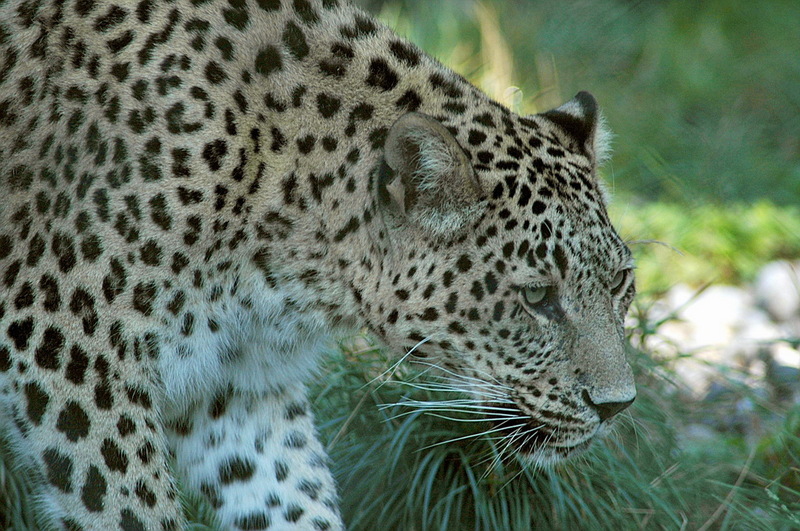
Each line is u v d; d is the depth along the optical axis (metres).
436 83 8.73
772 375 12.84
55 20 8.30
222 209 8.16
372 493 9.98
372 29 8.80
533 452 9.08
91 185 7.95
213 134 8.09
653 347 12.49
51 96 8.16
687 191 17.12
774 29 23.97
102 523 8.08
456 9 20.42
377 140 8.46
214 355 8.58
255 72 8.30
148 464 8.17
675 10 24.28
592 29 21.81
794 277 14.70
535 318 8.46
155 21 8.23
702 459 11.26
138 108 8.05
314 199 8.38
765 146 20.00
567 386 8.60
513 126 8.66
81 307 7.91
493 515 9.66
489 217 8.24
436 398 10.16
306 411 9.58
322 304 8.72
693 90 21.39
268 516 9.48
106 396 8.00
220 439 9.41
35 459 8.08
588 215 8.41
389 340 8.77
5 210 8.10
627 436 10.70
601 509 9.95
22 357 7.93
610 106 19.66
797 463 11.09
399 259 8.45
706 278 16.05
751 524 10.32
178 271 8.09
